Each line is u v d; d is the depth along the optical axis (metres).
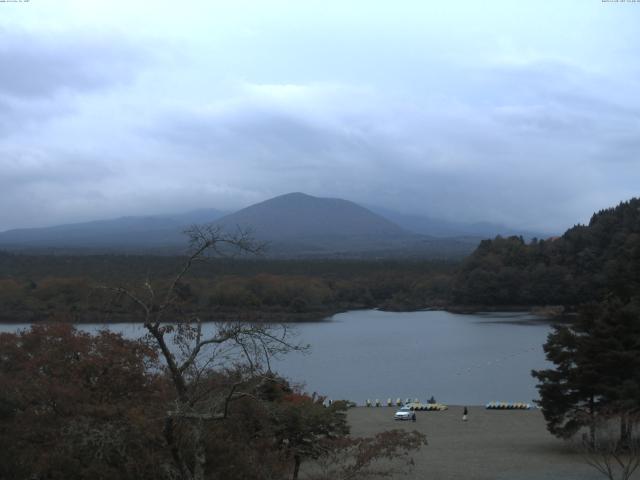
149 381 22.31
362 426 51.72
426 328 143.25
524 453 40.00
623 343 39.56
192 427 16.83
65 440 18.33
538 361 95.38
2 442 19.25
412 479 33.19
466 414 54.69
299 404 26.05
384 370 87.81
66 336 23.06
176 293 18.62
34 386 20.33
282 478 21.98
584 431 43.22
